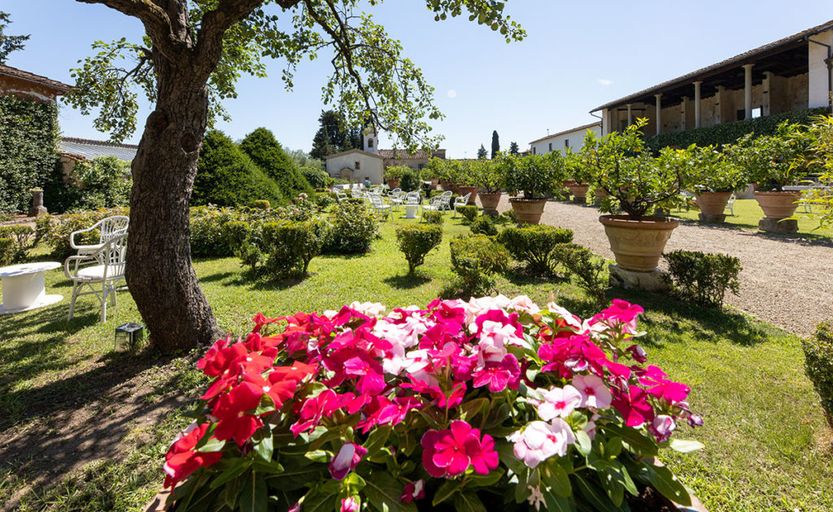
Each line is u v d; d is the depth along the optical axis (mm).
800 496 1815
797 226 9102
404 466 993
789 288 4922
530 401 1077
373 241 9359
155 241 3092
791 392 2625
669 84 19641
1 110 12141
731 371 2904
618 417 1101
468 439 902
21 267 4793
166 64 3047
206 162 10430
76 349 3477
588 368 1121
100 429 2363
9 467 2051
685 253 4539
